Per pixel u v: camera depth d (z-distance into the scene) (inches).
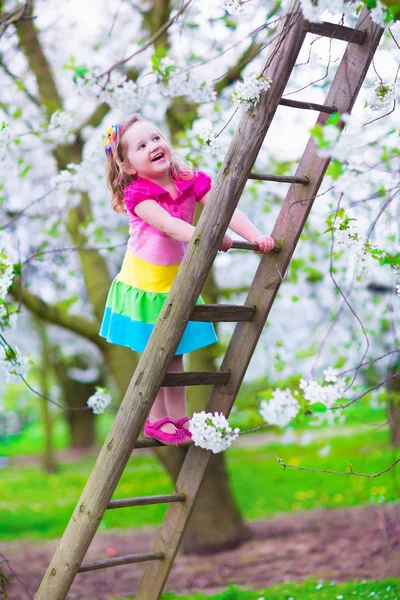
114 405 658.2
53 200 225.1
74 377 677.9
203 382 110.7
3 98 232.7
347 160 86.6
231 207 100.7
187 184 114.8
